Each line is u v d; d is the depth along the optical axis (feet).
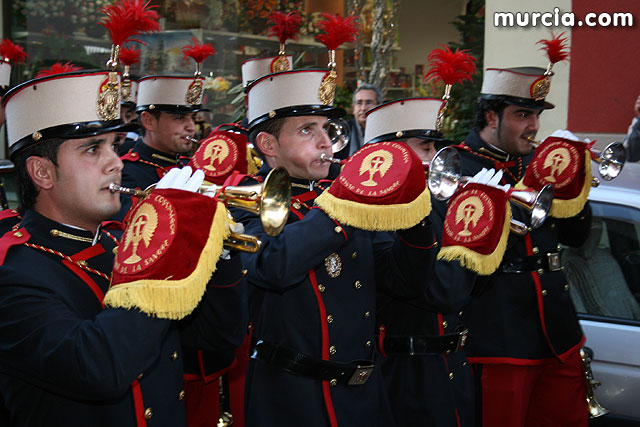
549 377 9.66
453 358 8.33
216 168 10.30
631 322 10.22
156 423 5.71
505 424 9.36
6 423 5.97
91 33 22.40
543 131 20.93
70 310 5.42
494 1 20.92
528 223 9.41
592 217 10.87
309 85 7.27
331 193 6.45
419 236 6.85
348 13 20.98
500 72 9.98
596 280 10.69
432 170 7.21
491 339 9.35
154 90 12.51
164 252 5.04
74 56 22.43
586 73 20.06
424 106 9.03
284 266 6.33
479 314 9.41
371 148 6.55
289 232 6.48
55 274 5.51
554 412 9.67
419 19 28.17
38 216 5.66
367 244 7.39
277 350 6.87
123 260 5.12
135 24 5.69
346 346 6.96
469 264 7.25
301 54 21.29
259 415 6.88
